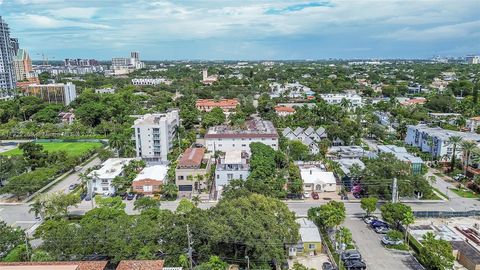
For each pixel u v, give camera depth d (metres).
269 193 86.75
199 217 61.94
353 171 98.62
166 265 58.88
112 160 120.50
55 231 60.50
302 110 183.75
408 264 63.81
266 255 57.72
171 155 131.88
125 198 97.31
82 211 88.69
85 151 139.12
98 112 191.12
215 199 95.31
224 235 57.97
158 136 128.88
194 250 60.66
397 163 94.31
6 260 58.69
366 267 62.81
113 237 58.84
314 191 99.56
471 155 108.44
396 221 73.25
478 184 97.25
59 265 47.66
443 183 104.81
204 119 178.00
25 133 170.00
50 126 173.38
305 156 122.19
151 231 60.72
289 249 67.25
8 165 106.94
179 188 101.38
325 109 177.38
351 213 85.94
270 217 63.19
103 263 51.16
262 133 130.62
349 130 147.62
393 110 190.00
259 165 98.88
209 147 128.88
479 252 64.31
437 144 122.50
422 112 183.62
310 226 73.31
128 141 133.62
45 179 103.00
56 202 81.31
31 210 81.81
